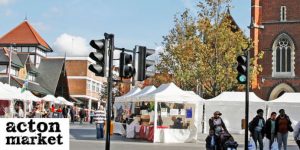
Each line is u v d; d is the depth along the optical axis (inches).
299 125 783.7
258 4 2262.6
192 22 1801.2
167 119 1094.4
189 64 1800.0
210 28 1716.3
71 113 2447.1
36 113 1453.0
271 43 2229.3
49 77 2930.6
